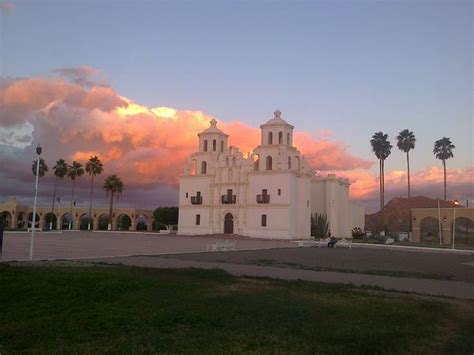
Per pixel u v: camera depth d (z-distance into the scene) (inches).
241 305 402.0
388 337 309.3
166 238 2281.0
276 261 954.1
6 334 294.7
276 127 2635.3
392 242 2304.4
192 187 2819.9
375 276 696.4
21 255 885.8
